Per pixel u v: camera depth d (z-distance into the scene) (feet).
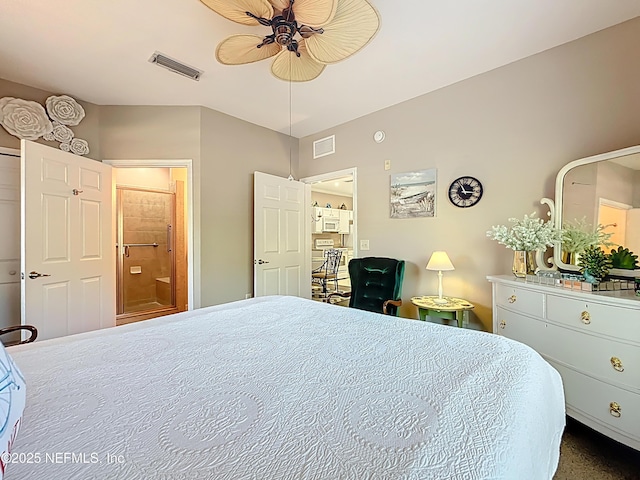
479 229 8.76
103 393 2.44
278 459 1.73
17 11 6.11
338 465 1.69
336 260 22.26
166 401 2.32
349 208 27.48
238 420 2.09
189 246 10.72
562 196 7.13
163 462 1.69
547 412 2.72
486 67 8.31
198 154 10.68
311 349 3.44
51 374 2.77
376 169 11.27
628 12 6.19
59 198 8.75
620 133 6.47
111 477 1.59
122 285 15.43
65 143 9.59
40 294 8.21
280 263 12.89
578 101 7.04
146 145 10.53
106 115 10.38
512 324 6.89
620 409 4.90
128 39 7.06
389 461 1.71
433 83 9.19
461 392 2.46
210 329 4.19
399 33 6.86
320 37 5.59
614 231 6.24
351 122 12.09
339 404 2.28
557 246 7.18
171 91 9.61
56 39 7.03
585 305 5.37
